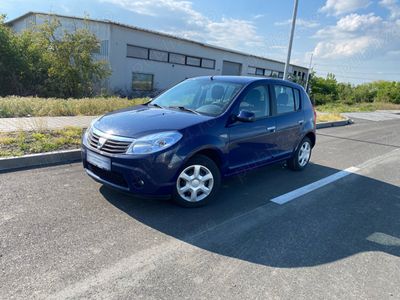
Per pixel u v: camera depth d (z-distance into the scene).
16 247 2.78
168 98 5.01
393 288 2.66
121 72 22.22
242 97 4.46
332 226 3.78
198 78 5.33
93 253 2.80
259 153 4.77
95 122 4.07
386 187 5.53
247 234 3.41
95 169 3.80
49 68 18.98
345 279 2.73
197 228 3.45
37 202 3.69
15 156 4.87
